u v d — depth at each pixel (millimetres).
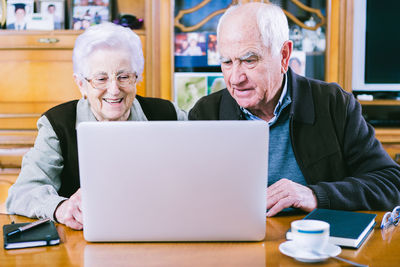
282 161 1628
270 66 1470
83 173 1021
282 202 1251
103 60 1394
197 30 2904
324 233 940
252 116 1646
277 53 1470
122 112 1479
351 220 1132
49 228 1132
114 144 1007
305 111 1604
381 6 3029
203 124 1002
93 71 1404
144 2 3215
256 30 1417
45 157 1457
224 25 1458
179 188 1021
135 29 2971
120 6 3221
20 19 3004
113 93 1423
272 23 1438
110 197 1029
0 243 1080
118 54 1402
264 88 1487
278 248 1020
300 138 1599
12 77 2949
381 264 921
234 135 1005
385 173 1479
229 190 1025
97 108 1477
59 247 1044
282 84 1598
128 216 1038
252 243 1054
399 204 1398
